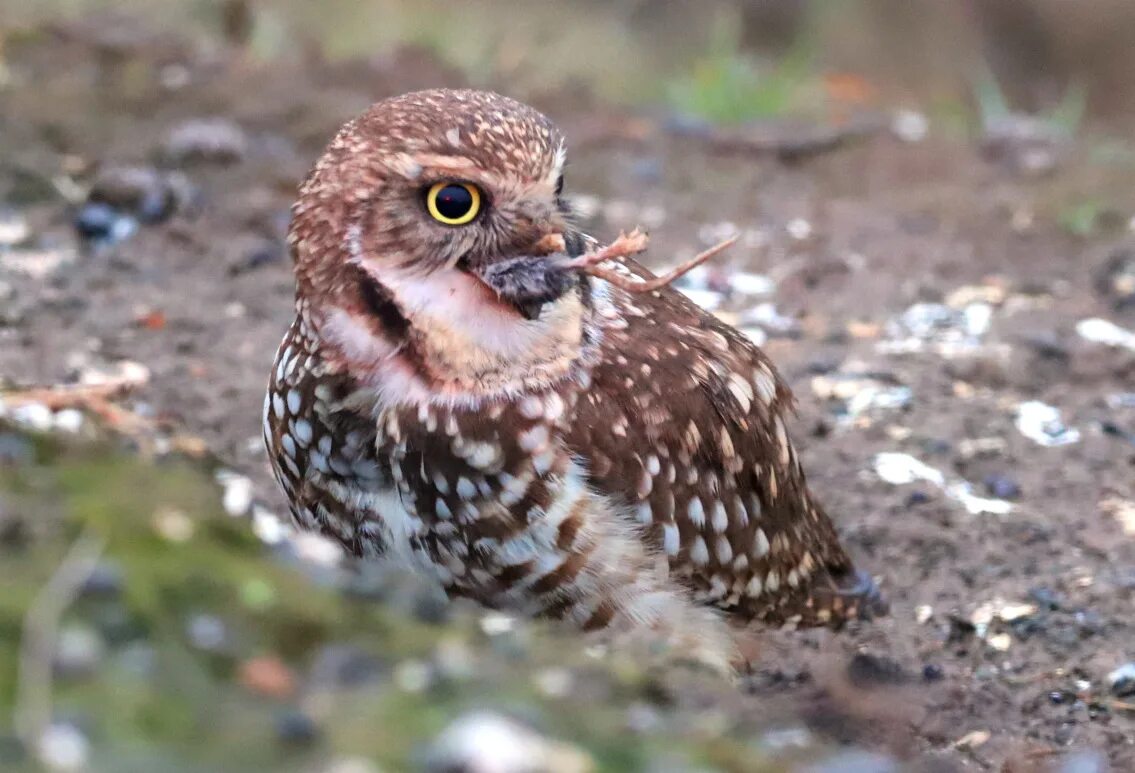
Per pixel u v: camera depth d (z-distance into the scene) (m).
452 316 6.45
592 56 20.05
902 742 7.21
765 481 7.43
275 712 4.21
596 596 6.68
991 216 13.91
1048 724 7.58
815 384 10.68
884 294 12.22
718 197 14.09
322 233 6.52
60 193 12.31
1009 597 8.57
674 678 5.09
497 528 6.55
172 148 13.16
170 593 4.56
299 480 6.91
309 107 14.44
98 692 4.12
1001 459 9.93
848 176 14.93
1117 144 16.30
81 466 5.15
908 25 26.70
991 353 11.17
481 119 6.43
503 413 6.48
